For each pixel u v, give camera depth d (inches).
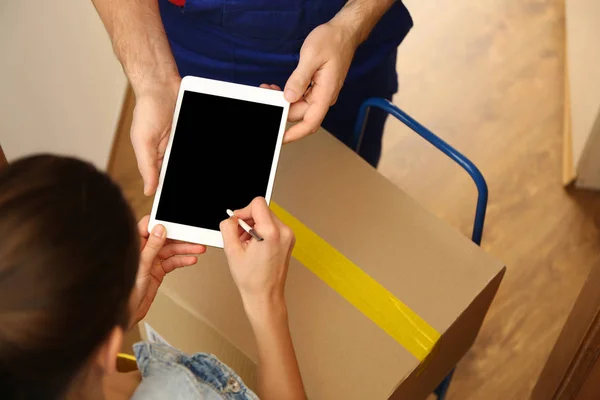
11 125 57.4
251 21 46.3
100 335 18.7
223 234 33.1
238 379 28.9
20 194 17.8
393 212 43.2
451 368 52.6
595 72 71.5
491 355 67.3
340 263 41.3
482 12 88.8
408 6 89.4
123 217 19.3
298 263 41.3
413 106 82.4
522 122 81.1
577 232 73.7
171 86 41.3
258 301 32.8
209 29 48.0
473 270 41.7
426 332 39.7
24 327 17.0
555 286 70.8
